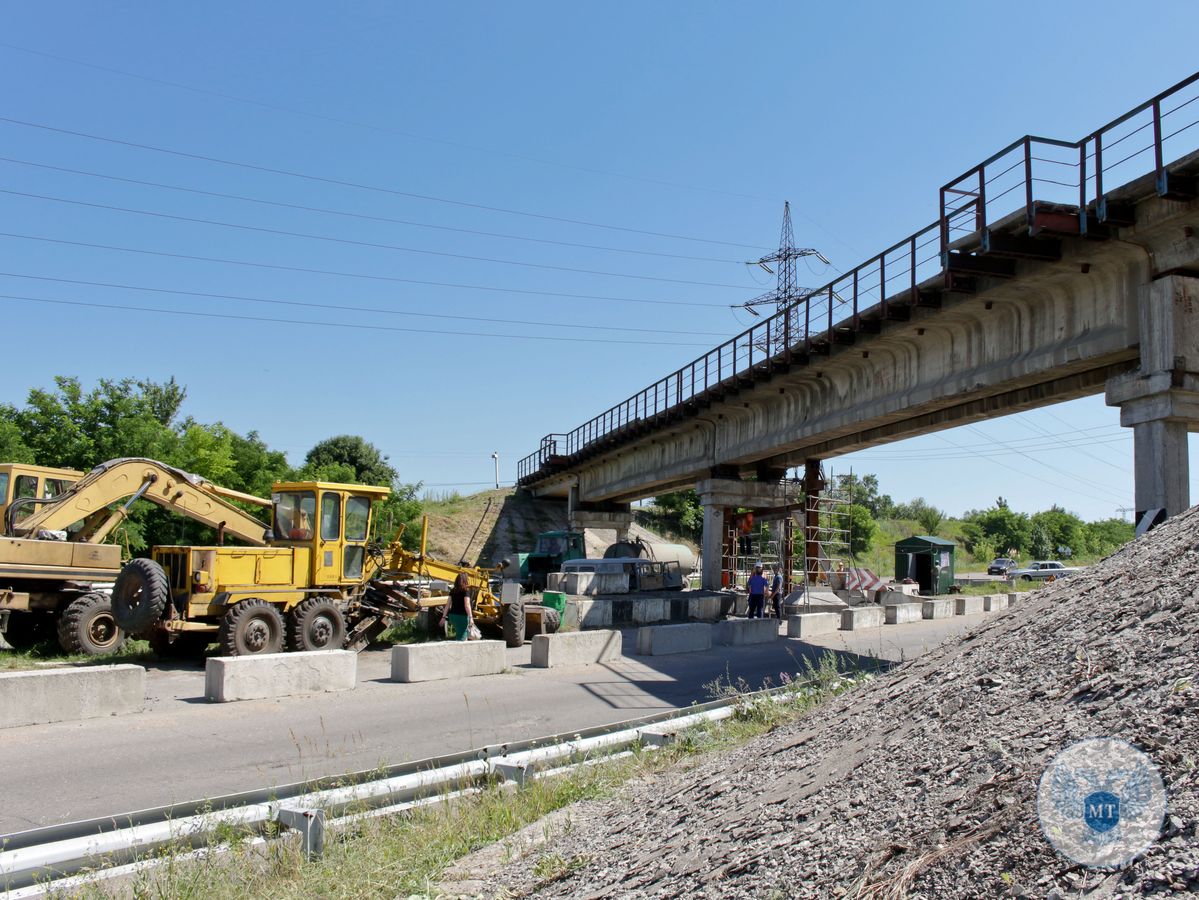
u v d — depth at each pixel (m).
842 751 5.99
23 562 17.97
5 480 19.84
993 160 17.70
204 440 38.22
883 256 22.66
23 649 18.97
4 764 9.99
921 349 24.00
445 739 11.55
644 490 50.03
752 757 7.16
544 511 73.06
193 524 35.06
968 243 18.48
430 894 5.89
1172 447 16.22
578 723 12.67
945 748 5.03
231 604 17.80
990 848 3.73
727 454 36.62
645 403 42.31
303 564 19.03
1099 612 6.07
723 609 32.47
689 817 6.07
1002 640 6.72
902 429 26.86
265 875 6.24
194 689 15.22
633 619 29.17
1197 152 14.44
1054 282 18.83
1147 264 16.67
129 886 6.06
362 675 17.22
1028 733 4.68
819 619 26.55
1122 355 17.59
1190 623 5.00
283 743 11.20
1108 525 119.31
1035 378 20.05
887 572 75.62
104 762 10.16
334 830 7.07
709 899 4.47
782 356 28.50
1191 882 3.04
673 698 14.89
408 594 21.23
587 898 5.18
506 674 17.44
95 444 34.28
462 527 68.88
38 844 6.56
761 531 44.53
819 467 34.97
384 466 73.25
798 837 4.73
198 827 6.76
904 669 7.96
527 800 8.12
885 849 4.12
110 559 19.20
